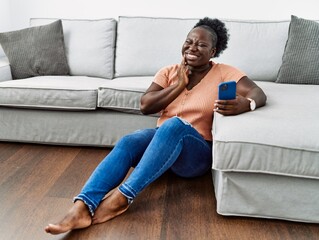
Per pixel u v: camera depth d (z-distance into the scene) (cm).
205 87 174
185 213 163
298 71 238
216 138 147
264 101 172
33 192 178
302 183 150
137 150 163
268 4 291
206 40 170
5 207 164
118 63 271
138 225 153
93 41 272
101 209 153
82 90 221
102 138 232
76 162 215
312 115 158
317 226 156
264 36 254
